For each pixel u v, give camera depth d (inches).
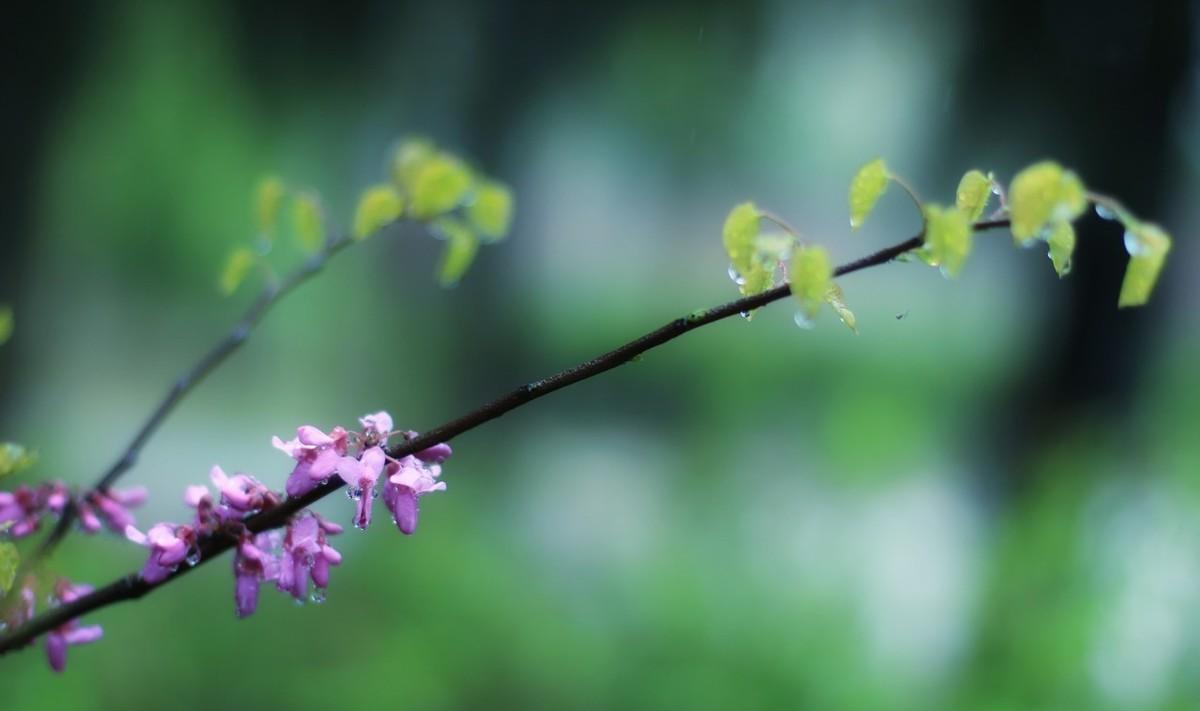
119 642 71.9
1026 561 79.0
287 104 135.6
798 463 134.3
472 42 154.1
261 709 70.5
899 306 200.5
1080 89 106.6
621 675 77.3
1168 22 100.6
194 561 29.5
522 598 84.8
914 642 81.5
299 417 143.2
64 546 73.7
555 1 156.5
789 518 110.3
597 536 106.8
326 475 29.1
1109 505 82.8
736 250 29.1
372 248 162.9
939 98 130.2
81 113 103.9
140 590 29.8
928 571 96.0
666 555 94.3
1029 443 110.0
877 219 209.6
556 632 80.4
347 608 80.8
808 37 179.6
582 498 122.0
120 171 124.3
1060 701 69.2
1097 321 107.0
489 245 174.7
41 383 100.9
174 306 142.2
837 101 193.6
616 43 162.7
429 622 80.0
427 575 85.0
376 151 151.0
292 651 75.0
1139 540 78.2
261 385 147.7
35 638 29.9
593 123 178.1
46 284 98.0
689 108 179.5
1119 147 104.9
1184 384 130.7
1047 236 28.8
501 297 175.8
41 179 91.3
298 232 31.9
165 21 120.7
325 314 157.6
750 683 75.9
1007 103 112.2
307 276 32.0
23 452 30.3
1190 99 106.0
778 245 29.1
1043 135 109.2
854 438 132.1
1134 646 70.7
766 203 212.1
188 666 71.8
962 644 79.2
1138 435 108.4
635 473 136.8
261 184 31.8
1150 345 113.3
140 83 120.3
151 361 141.4
